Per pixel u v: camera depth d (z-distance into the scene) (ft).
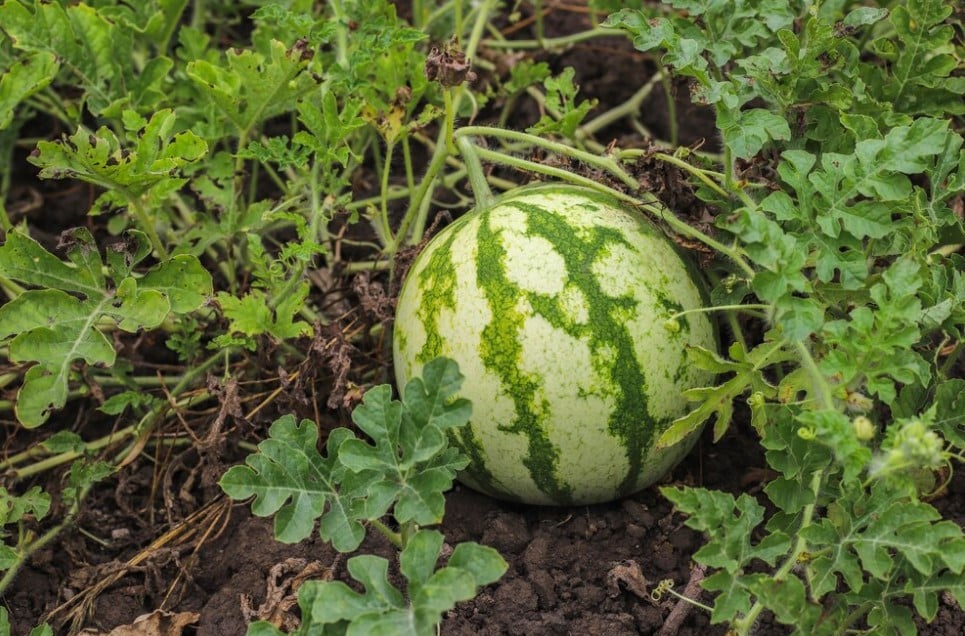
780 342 3.76
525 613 3.92
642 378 3.83
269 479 3.71
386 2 4.72
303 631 3.56
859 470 3.46
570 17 5.65
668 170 4.19
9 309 3.95
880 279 3.92
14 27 4.46
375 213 4.52
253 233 4.53
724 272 4.23
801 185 3.81
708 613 3.92
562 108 4.82
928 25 4.23
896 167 3.76
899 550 3.64
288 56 4.30
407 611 3.51
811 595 3.67
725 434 4.36
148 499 4.42
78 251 4.05
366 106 4.41
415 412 3.61
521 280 3.82
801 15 4.35
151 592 4.14
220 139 4.88
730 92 3.90
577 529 4.10
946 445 4.15
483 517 4.14
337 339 4.26
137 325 3.99
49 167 4.01
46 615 4.12
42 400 3.90
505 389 3.81
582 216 3.92
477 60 5.03
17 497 4.14
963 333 4.08
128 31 4.80
